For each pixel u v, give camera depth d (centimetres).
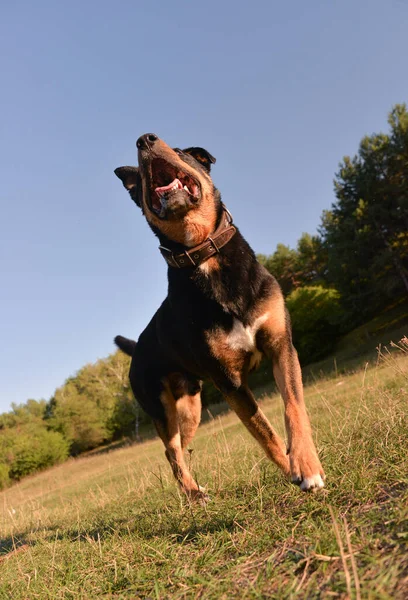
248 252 90
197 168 96
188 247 88
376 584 35
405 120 767
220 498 89
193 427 127
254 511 69
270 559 46
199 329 87
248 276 87
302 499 68
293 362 85
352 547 43
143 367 125
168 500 104
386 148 787
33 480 736
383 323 764
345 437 90
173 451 119
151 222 93
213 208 90
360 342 730
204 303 86
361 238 761
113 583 59
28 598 63
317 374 623
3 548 121
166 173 96
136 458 400
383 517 47
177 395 125
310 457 66
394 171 784
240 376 88
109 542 79
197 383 125
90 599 56
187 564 56
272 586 42
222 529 65
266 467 98
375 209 760
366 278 774
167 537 70
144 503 113
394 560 38
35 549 99
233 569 49
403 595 33
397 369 130
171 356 112
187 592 49
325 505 59
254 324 86
